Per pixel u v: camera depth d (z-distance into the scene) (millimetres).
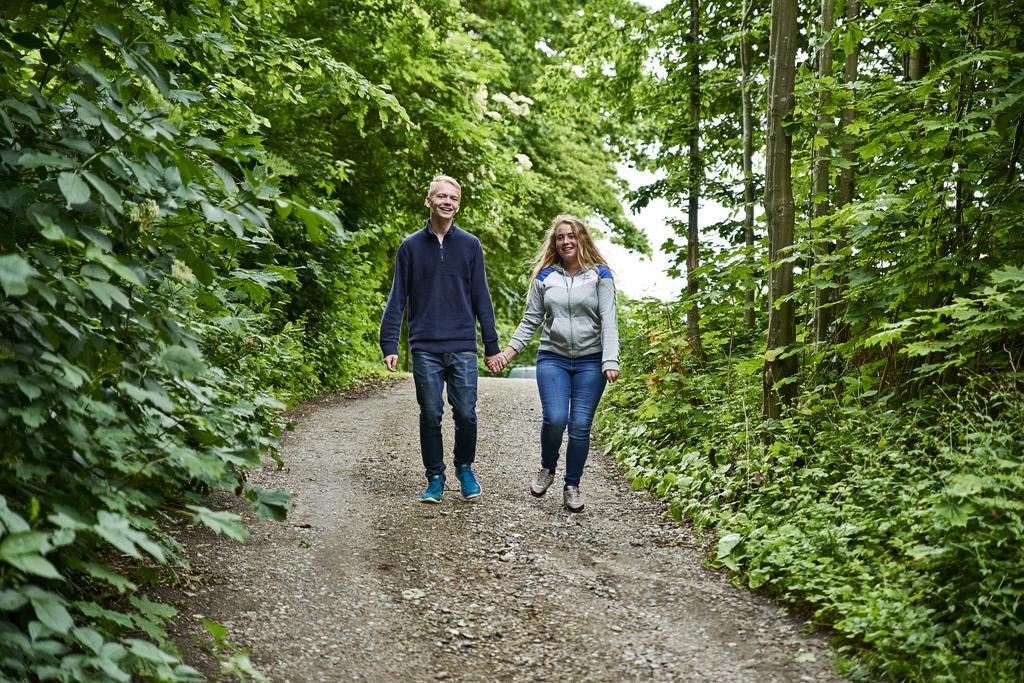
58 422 2396
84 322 2580
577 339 5172
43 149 2426
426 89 12172
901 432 4668
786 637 3354
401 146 12406
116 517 2076
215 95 5746
